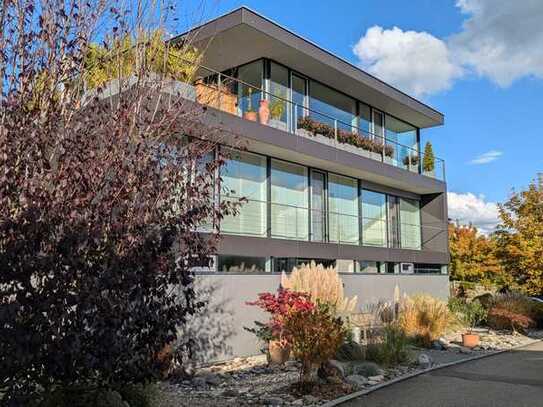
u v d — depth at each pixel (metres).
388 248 21.39
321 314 8.66
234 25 15.11
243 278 12.66
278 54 17.33
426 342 13.78
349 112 21.91
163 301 5.44
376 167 20.81
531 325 18.47
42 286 4.60
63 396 5.49
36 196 4.59
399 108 23.53
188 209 5.67
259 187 17.31
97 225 4.84
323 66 18.53
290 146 16.66
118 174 5.16
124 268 4.90
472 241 31.66
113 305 4.77
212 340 11.68
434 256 24.28
